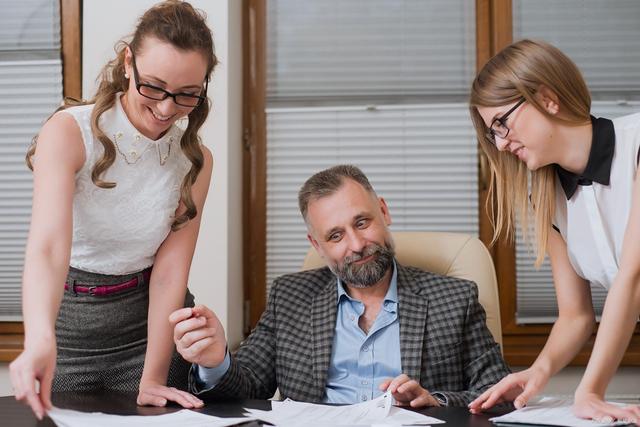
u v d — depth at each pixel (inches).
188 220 62.1
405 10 111.6
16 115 108.5
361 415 51.6
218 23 100.3
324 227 70.3
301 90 112.0
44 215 51.6
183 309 56.2
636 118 55.9
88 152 56.7
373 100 111.4
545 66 54.7
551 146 55.7
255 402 58.1
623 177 55.6
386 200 110.6
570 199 58.7
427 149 110.5
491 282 76.8
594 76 109.1
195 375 60.7
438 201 110.0
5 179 108.9
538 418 48.6
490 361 68.2
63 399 57.2
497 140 56.8
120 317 63.2
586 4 109.6
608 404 48.6
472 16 111.0
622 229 56.4
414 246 79.5
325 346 70.6
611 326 50.9
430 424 48.6
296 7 112.3
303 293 74.4
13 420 46.8
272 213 111.5
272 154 111.8
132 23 100.9
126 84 58.6
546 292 107.1
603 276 59.3
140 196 59.8
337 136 111.3
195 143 60.9
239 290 108.4
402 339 68.8
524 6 109.4
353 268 69.7
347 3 112.1
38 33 108.0
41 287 48.1
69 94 107.7
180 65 52.7
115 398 58.4
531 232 67.0
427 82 111.0
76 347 63.4
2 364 106.1
